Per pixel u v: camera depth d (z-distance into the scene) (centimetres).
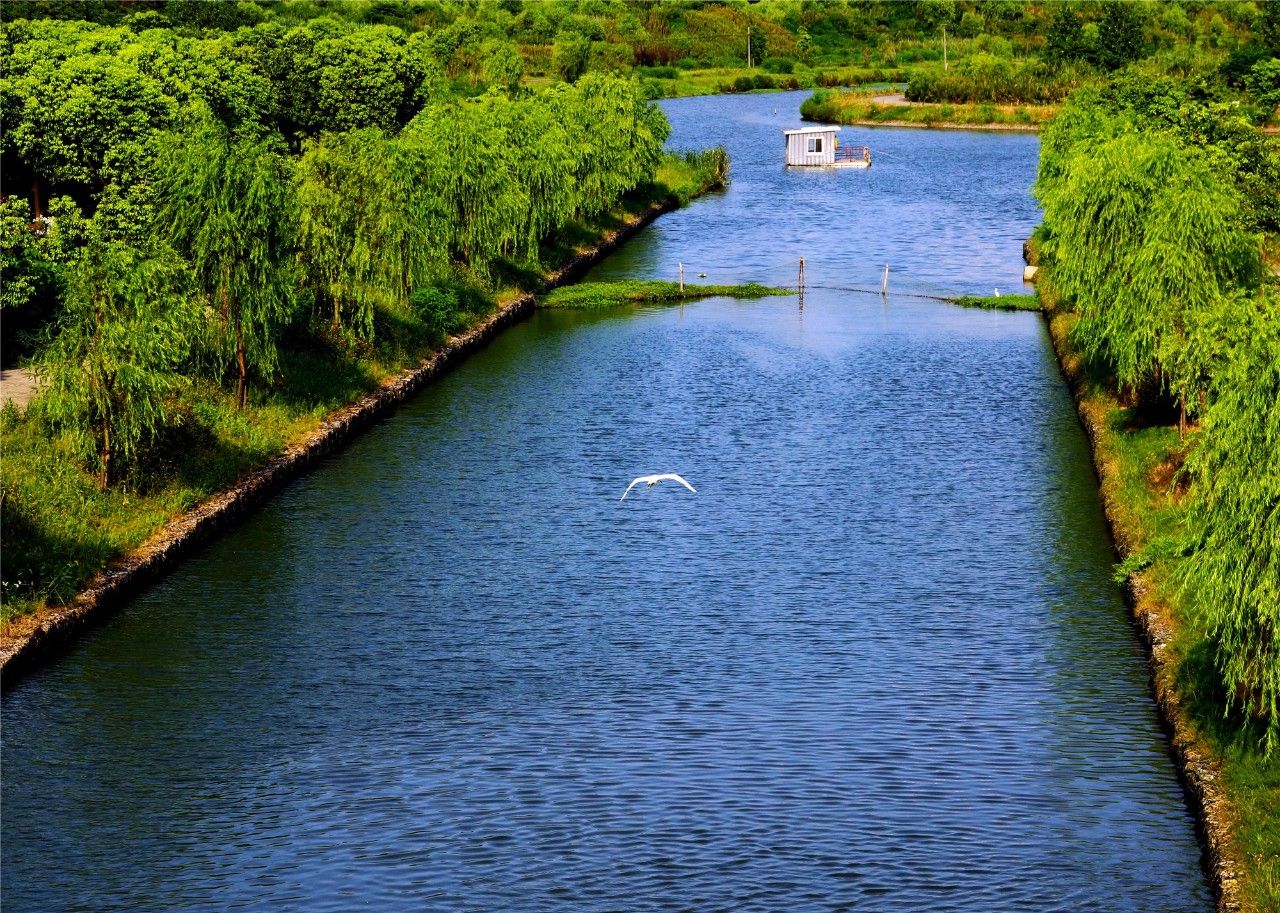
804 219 18988
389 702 5962
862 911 4478
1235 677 4869
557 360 11875
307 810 5147
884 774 5322
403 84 19112
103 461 7600
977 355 11894
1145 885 4581
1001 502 8275
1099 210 8675
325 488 8594
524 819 5059
